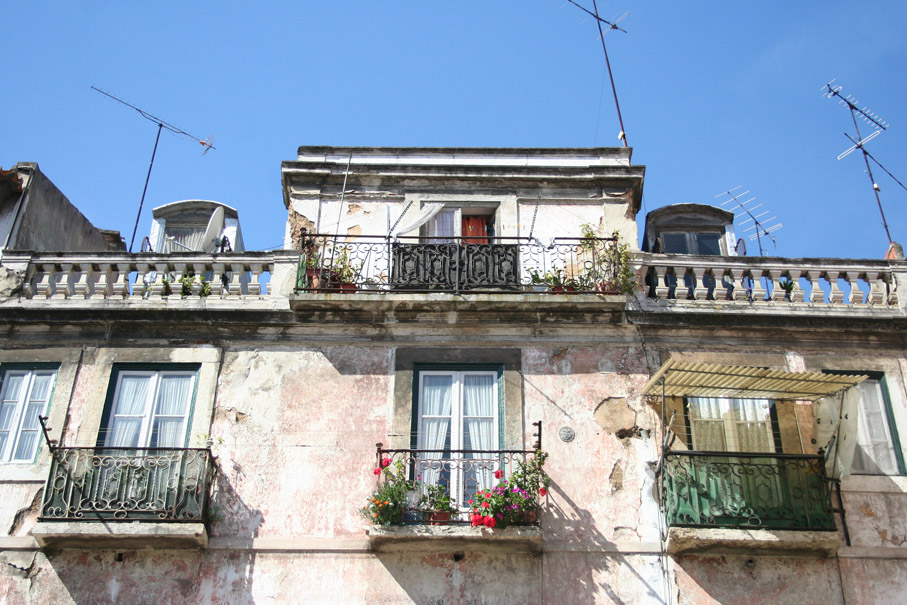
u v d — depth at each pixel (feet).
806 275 45.44
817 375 38.24
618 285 43.62
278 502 39.50
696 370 38.65
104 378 42.14
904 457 40.86
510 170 49.21
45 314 43.19
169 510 38.06
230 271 46.37
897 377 42.80
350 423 41.29
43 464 40.09
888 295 44.88
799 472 39.27
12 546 38.34
